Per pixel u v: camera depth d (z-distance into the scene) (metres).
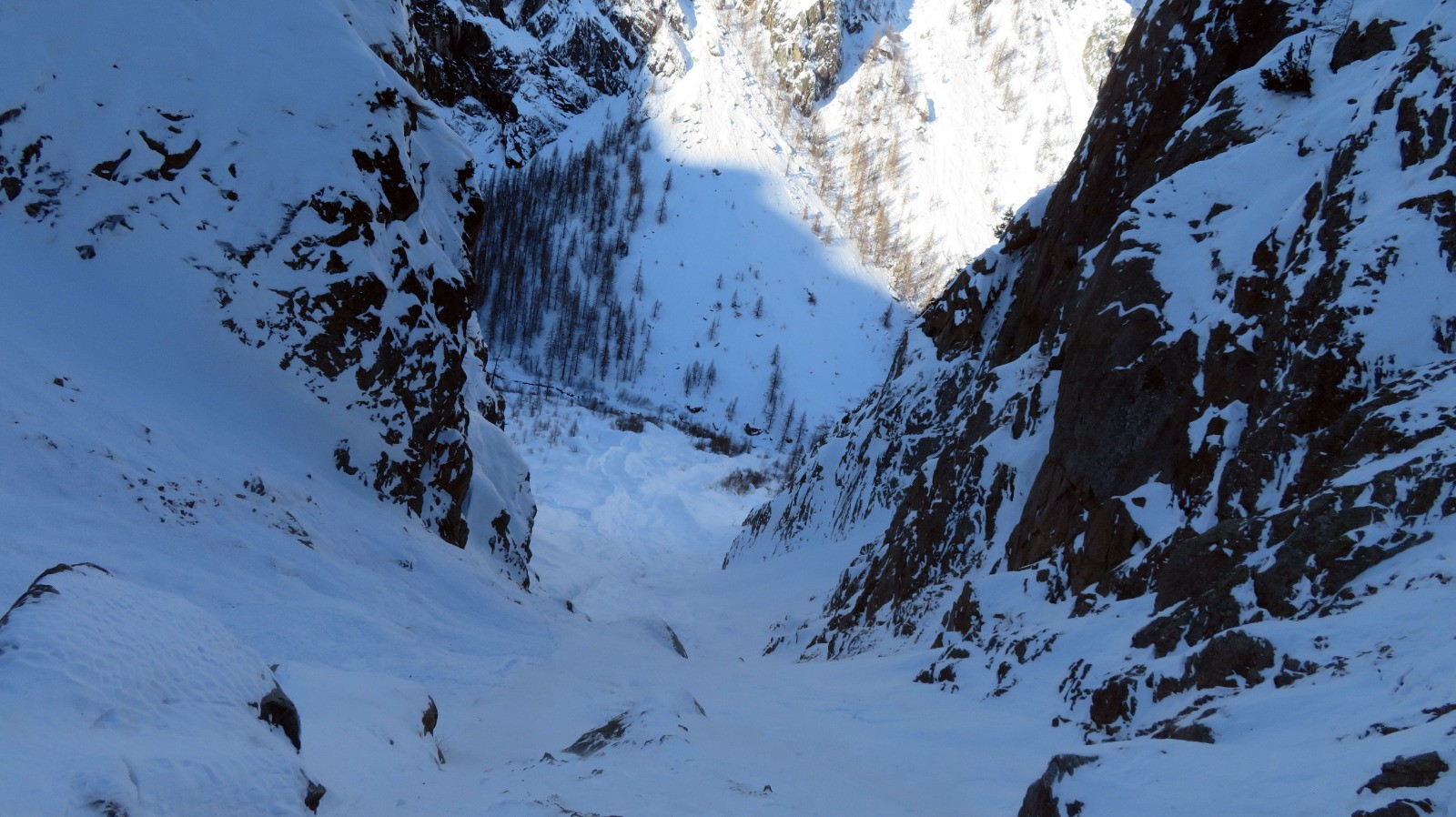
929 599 20.48
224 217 19.17
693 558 53.69
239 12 21.12
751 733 10.30
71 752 4.38
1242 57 21.33
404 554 17.84
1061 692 11.81
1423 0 16.62
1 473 12.04
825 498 41.50
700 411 152.25
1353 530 9.70
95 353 16.34
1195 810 6.02
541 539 43.97
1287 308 13.59
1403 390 11.16
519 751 9.62
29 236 17.44
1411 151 13.16
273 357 18.77
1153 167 21.61
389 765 7.14
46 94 18.31
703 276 191.88
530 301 167.00
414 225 22.77
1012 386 23.91
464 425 24.42
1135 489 15.51
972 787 9.06
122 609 5.64
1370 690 7.25
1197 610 10.83
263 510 15.44
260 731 5.79
